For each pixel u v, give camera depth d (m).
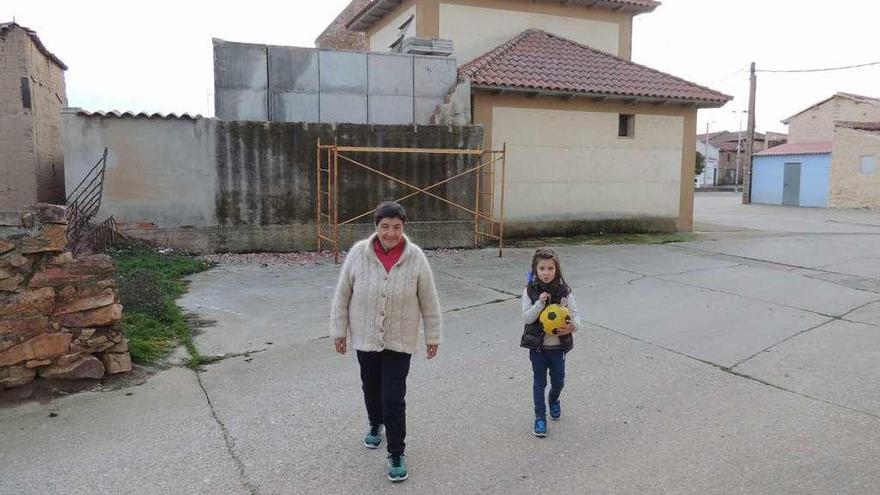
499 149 13.55
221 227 10.92
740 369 5.50
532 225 14.09
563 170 14.25
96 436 4.04
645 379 5.22
